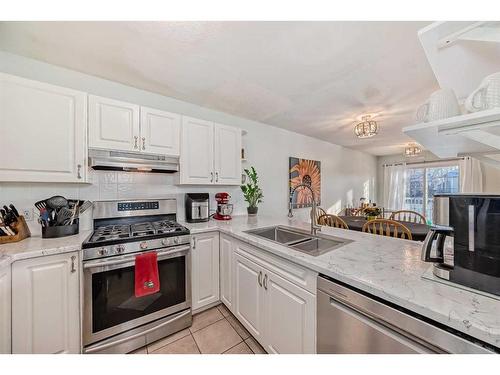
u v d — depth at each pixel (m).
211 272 1.92
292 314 1.13
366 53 1.52
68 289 1.27
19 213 1.51
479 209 0.69
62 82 1.71
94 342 1.34
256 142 3.13
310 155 4.02
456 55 0.77
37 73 1.62
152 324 1.55
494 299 0.65
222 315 1.86
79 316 1.30
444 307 0.62
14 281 1.11
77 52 1.52
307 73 1.79
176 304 1.67
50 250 1.20
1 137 1.29
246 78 1.88
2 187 1.47
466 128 0.70
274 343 1.26
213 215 2.57
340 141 4.37
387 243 1.33
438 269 0.79
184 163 2.07
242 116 2.89
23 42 1.41
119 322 1.42
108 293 1.39
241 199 2.96
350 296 0.85
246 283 1.55
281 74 1.80
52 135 1.44
